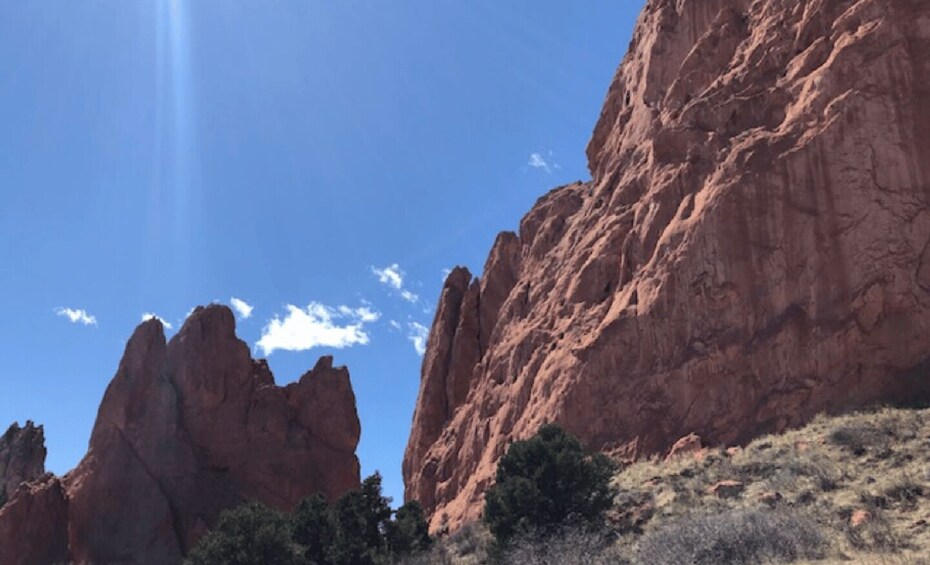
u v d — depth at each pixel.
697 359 25.78
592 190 47.56
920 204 23.33
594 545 18.17
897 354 22.27
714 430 24.62
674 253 27.97
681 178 30.08
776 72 29.58
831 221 24.38
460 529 29.20
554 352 34.00
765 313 24.88
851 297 23.34
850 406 22.11
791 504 17.38
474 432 43.00
